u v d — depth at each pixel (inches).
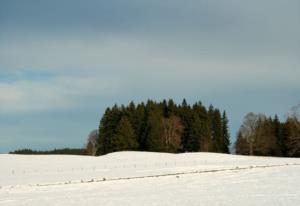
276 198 1225.4
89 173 2167.8
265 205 1122.0
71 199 1341.0
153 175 1956.2
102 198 1347.2
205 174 1914.4
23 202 1305.4
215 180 1716.3
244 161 2687.0
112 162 2810.0
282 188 1430.9
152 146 4252.0
